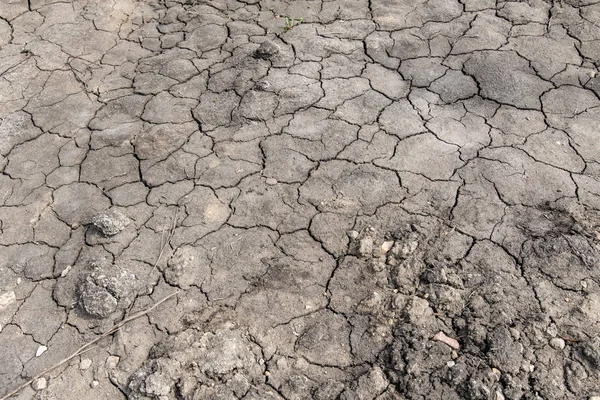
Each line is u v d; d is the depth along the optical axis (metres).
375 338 2.65
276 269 2.97
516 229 3.04
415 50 4.29
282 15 4.77
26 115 4.03
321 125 3.75
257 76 4.16
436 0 4.77
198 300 2.87
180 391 2.48
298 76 4.13
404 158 3.48
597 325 2.59
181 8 4.93
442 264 2.88
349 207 3.23
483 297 2.73
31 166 3.67
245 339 2.69
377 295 2.79
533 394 2.38
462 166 3.40
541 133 3.57
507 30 4.39
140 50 4.52
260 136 3.72
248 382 2.53
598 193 3.18
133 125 3.88
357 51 4.32
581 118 3.65
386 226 3.11
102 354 2.70
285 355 2.63
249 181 3.44
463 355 2.52
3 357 2.72
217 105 3.97
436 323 2.66
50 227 3.29
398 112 3.79
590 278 2.78
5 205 3.45
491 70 4.04
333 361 2.59
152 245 3.14
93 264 3.01
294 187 3.38
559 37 4.28
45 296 2.96
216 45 4.50
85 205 3.39
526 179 3.29
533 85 3.90
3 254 3.18
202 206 3.32
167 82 4.20
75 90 4.21
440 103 3.84
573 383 2.40
